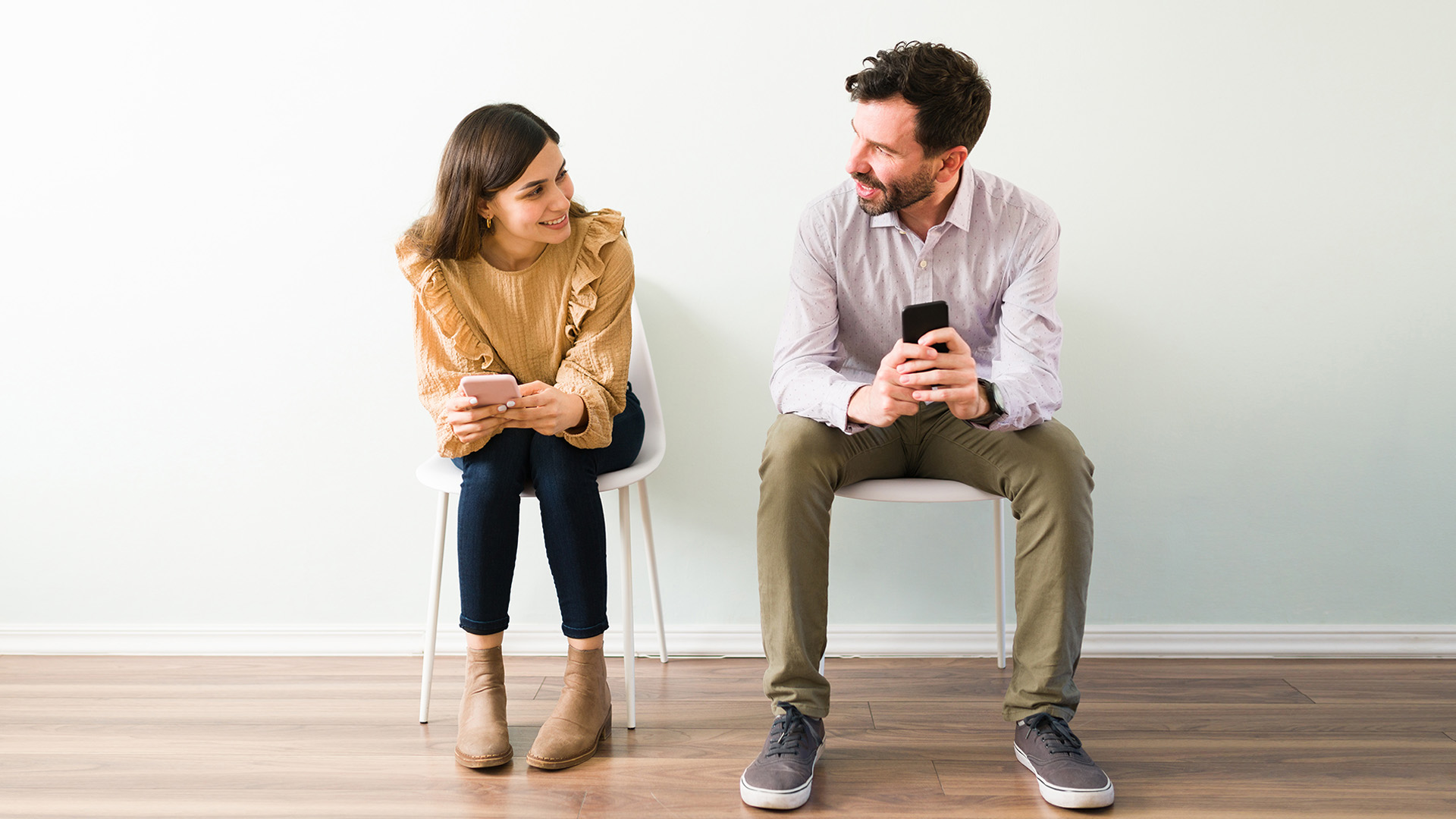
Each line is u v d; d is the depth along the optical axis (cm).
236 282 178
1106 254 173
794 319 145
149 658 182
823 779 129
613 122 174
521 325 145
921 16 170
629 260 148
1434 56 166
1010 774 130
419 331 144
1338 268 171
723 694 162
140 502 182
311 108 174
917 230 143
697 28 172
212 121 175
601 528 136
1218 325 173
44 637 183
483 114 134
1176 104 169
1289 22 167
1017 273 141
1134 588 179
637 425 148
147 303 178
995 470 133
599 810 121
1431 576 175
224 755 137
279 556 183
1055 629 126
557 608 183
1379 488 174
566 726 134
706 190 175
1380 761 133
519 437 134
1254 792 124
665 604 183
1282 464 175
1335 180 169
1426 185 168
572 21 172
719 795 125
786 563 127
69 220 177
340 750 139
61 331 179
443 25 173
